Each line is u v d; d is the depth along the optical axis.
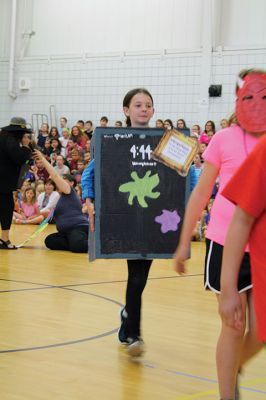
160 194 4.04
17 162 8.93
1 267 7.32
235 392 2.78
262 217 2.00
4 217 9.19
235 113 2.98
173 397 3.14
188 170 3.99
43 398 3.05
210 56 14.82
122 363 3.72
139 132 4.05
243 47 14.46
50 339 4.19
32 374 3.43
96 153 4.01
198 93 15.03
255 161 1.98
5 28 17.91
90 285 6.36
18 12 17.69
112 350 4.00
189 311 5.27
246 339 2.83
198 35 15.15
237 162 2.85
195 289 6.37
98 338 4.27
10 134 8.93
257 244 2.00
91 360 3.75
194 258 9.07
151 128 4.07
